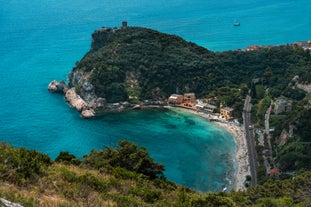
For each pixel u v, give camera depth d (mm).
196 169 134500
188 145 153000
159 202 40000
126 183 44656
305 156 125125
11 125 168250
